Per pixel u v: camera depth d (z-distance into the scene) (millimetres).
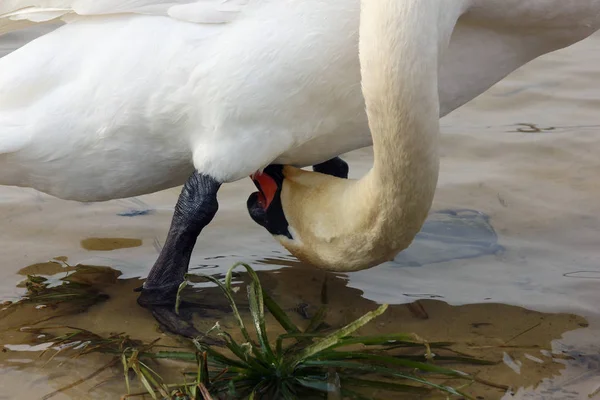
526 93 12672
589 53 14062
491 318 7727
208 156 7363
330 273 8586
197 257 8898
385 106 6137
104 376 7016
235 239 9242
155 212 9773
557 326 7570
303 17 6930
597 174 10234
